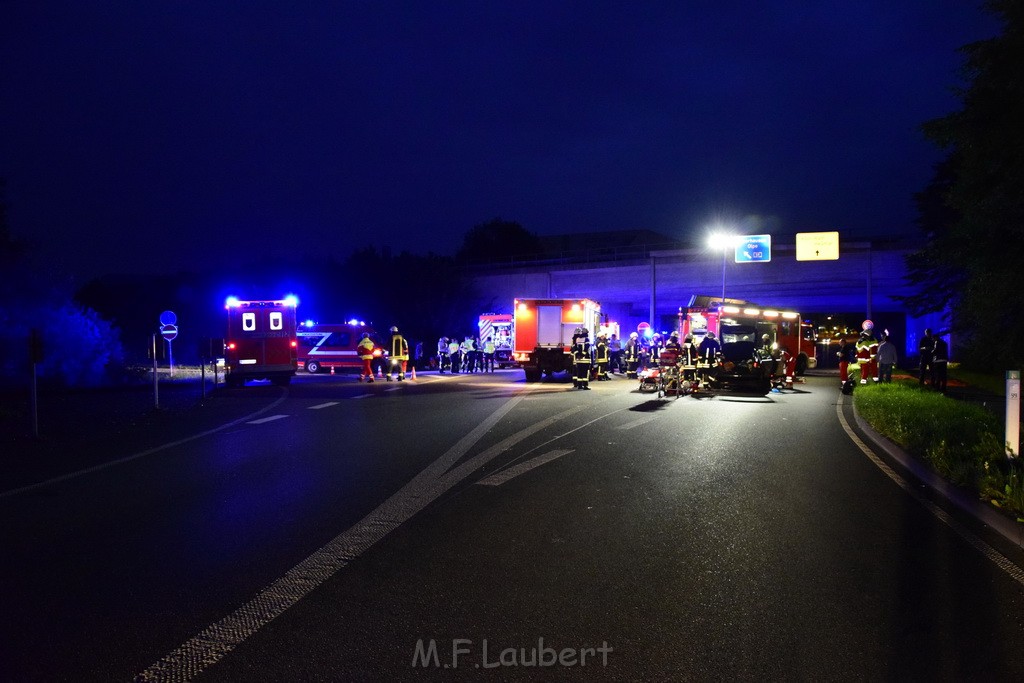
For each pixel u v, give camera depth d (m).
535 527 7.11
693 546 6.50
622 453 11.34
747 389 22.56
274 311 26.27
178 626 4.77
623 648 4.43
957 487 8.52
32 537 6.80
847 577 5.70
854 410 18.12
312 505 7.99
